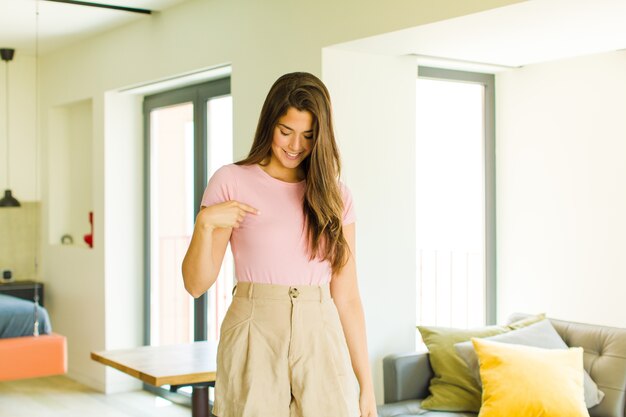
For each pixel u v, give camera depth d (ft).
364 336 6.97
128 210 19.75
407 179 13.56
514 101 14.76
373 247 13.16
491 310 15.21
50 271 22.40
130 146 19.76
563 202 14.02
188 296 22.56
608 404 11.72
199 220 6.04
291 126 6.18
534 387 11.21
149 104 19.60
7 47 21.29
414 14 11.18
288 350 6.21
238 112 14.78
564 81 13.94
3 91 22.29
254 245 6.29
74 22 18.28
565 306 14.06
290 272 6.29
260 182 6.39
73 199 22.38
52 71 22.00
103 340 19.51
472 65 14.26
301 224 6.33
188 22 16.26
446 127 16.16
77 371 20.85
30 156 22.79
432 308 18.22
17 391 19.75
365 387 6.92
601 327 12.52
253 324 6.23
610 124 13.28
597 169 13.48
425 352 12.98
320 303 6.37
